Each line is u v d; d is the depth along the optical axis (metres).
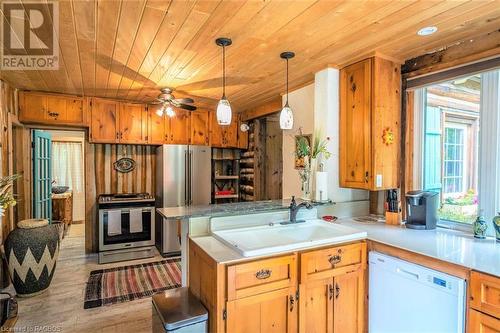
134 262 4.05
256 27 1.89
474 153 2.23
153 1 1.57
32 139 3.98
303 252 1.85
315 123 2.82
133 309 2.73
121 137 4.27
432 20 1.81
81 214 6.97
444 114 2.43
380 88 2.41
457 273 1.58
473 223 2.19
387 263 1.94
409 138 2.57
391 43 2.18
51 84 3.33
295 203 2.43
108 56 2.41
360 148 2.52
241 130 5.19
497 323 1.41
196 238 2.06
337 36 2.04
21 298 2.92
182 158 4.48
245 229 2.19
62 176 6.80
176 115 4.69
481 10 1.69
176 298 1.88
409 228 2.37
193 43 2.14
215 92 3.68
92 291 3.10
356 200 2.87
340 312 1.99
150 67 2.69
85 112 4.02
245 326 1.65
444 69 2.27
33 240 2.97
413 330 1.77
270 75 2.95
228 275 1.60
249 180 5.20
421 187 2.57
